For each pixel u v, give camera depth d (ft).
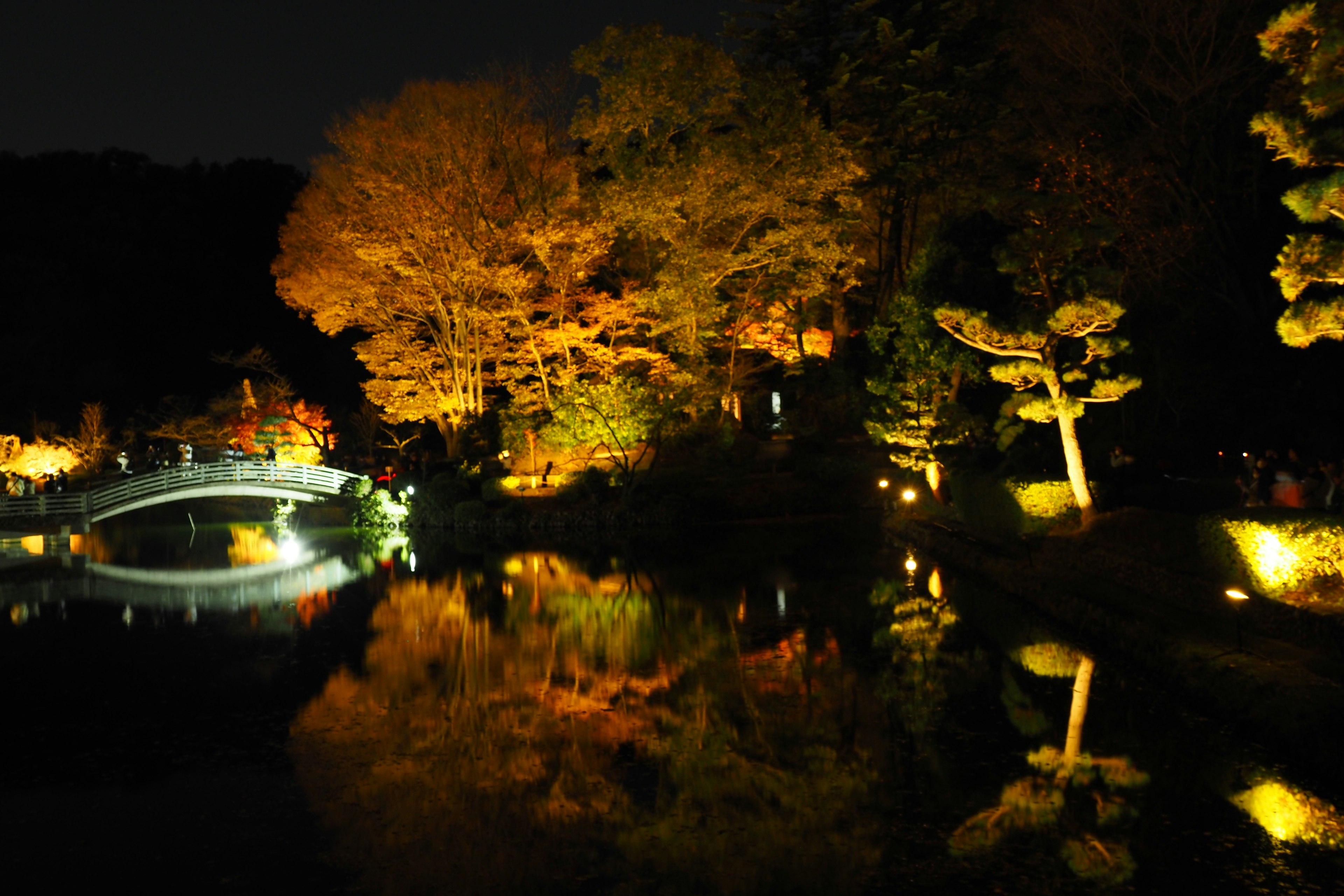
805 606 67.21
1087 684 44.57
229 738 42.50
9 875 29.81
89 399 201.57
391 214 128.77
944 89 131.23
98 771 38.73
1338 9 34.35
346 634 64.13
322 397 229.66
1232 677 37.04
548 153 136.36
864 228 148.25
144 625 68.90
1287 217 91.61
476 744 40.73
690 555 94.12
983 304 90.02
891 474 125.59
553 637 60.80
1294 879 26.40
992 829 30.42
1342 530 40.24
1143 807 31.27
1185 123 94.17
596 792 35.04
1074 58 101.96
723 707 44.75
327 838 31.83
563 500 122.52
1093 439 100.78
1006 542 75.20
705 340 136.05
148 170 291.17
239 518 153.99
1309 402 85.15
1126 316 97.60
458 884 28.32
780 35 141.90
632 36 123.13
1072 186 99.55
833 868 28.35
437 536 120.26
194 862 30.32
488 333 144.05
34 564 98.48
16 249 236.43
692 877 28.25
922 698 44.45
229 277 259.80
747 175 120.88
